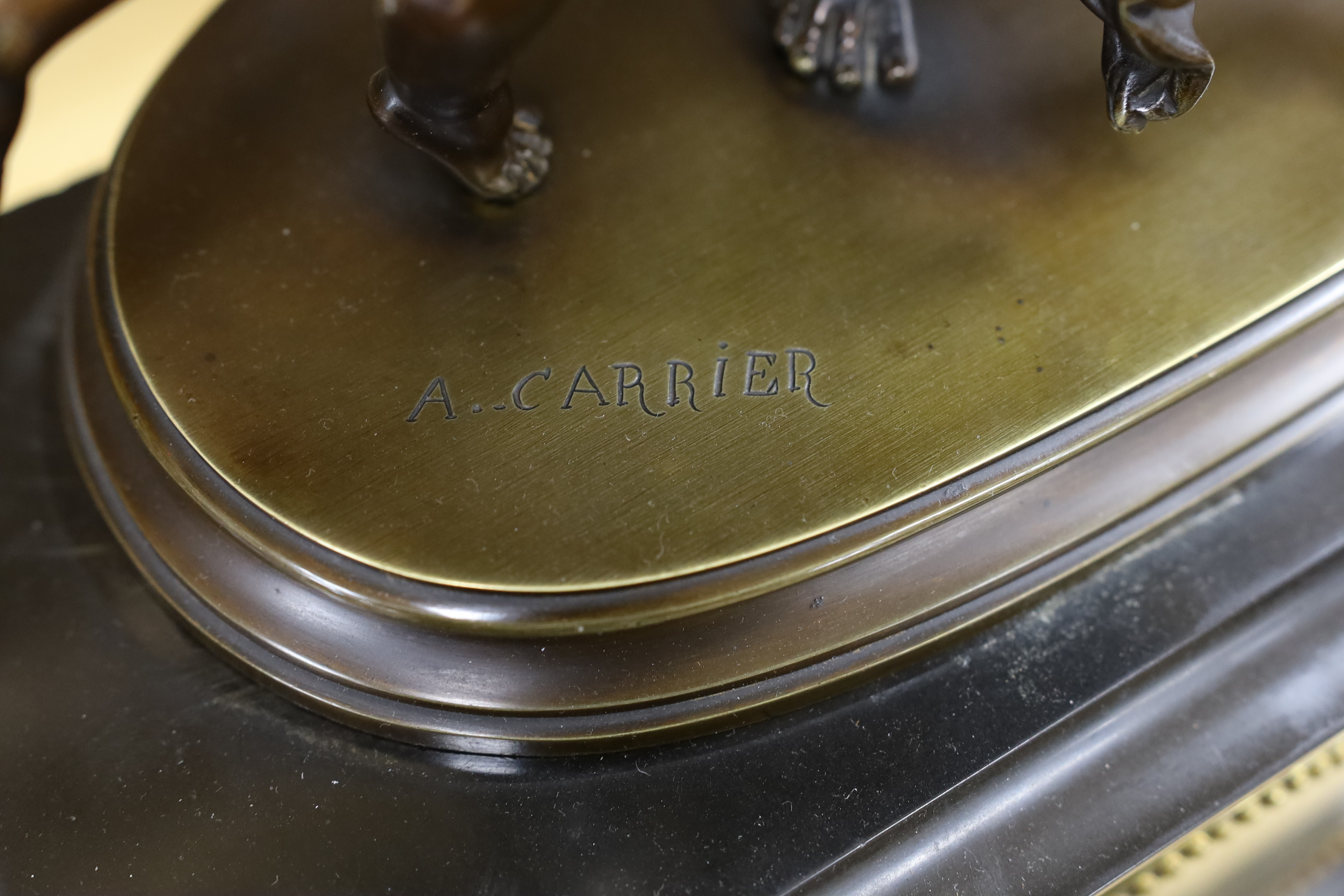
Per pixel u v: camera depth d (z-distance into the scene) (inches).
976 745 8.8
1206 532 9.5
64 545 9.5
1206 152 9.4
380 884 8.4
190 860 8.5
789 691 8.7
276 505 8.3
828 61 9.7
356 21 9.9
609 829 8.6
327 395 8.6
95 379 9.3
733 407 8.6
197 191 9.3
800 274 9.0
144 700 8.9
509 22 7.9
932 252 9.1
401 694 8.5
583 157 9.4
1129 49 8.1
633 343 8.8
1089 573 9.4
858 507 8.4
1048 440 8.6
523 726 8.5
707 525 8.3
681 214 9.2
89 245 9.3
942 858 8.7
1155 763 9.0
